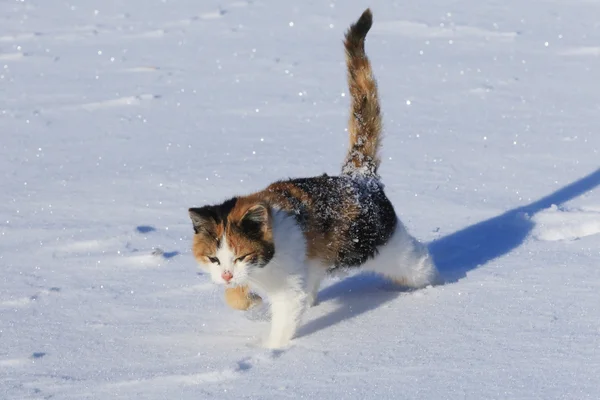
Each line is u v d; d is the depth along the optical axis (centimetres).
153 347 591
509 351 520
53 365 567
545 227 780
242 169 1025
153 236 836
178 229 853
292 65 1533
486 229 792
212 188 966
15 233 861
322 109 1277
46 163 1094
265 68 1525
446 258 733
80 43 1800
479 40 1648
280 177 986
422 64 1492
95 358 576
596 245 717
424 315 602
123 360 570
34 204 945
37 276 749
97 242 821
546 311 582
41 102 1377
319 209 618
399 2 2008
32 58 1681
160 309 664
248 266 571
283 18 1933
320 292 695
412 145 1080
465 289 645
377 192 657
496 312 590
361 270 678
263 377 518
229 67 1547
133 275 741
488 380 480
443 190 912
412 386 482
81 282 730
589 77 1362
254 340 598
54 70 1584
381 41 1677
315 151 1080
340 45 1667
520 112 1202
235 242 566
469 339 546
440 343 545
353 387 489
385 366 517
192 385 516
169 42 1769
